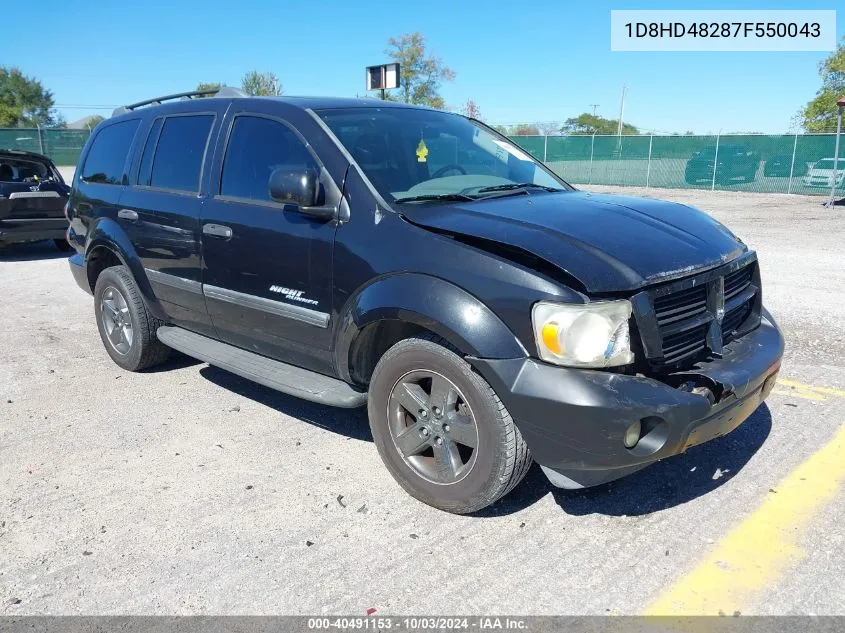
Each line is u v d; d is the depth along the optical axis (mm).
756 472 3623
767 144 23859
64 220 10977
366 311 3279
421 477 3357
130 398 4918
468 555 2986
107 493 3572
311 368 3922
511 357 2865
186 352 4602
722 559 2906
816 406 4465
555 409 2766
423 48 41531
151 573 2902
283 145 3930
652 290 2861
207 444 4141
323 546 3074
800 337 5945
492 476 3043
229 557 3004
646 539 3068
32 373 5477
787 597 2664
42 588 2814
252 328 4125
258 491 3568
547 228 3045
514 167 4375
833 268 9062
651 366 2857
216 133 4387
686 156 26219
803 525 3135
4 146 33562
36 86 62812
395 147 3875
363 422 4449
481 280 2945
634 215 3398
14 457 3998
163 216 4594
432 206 3414
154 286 4844
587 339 2758
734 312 3404
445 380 3141
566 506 3359
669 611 2602
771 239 11953
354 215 3447
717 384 2875
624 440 2750
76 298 8234
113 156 5402
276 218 3807
